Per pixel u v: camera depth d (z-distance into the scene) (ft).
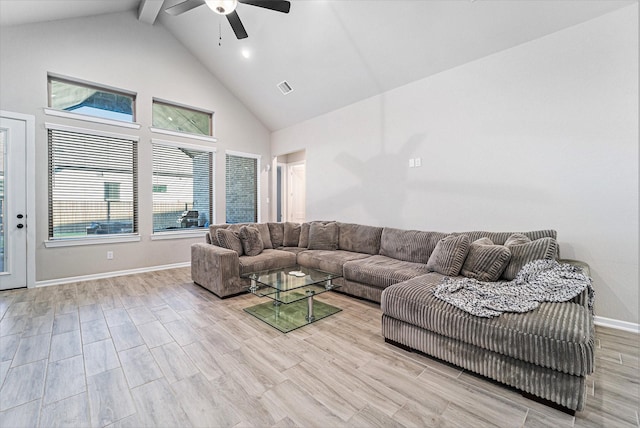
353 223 14.16
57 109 11.73
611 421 4.37
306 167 17.15
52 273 11.72
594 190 7.92
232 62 15.34
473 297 5.98
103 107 13.30
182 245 15.53
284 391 5.11
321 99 15.03
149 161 14.33
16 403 4.75
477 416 4.51
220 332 7.48
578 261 7.71
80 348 6.59
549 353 4.53
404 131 12.26
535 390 4.76
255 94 16.98
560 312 5.02
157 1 12.57
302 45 12.48
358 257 11.50
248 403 4.80
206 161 16.83
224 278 10.15
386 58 11.39
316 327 7.89
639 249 7.36
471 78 10.16
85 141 12.53
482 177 10.02
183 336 7.23
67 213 12.17
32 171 11.20
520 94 9.08
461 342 5.61
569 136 8.25
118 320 8.20
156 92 14.57
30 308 9.07
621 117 7.48
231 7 8.07
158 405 4.74
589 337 4.31
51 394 4.99
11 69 10.76
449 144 10.84
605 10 7.50
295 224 15.01
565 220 8.39
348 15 10.47
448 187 10.93
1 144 10.66
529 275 6.67
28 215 11.15
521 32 8.71
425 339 6.16
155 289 11.30
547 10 8.03
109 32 13.07
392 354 6.42
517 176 9.25
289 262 12.31
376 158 13.42
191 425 4.31
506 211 9.51
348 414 4.55
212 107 16.79
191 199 16.20
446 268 8.02
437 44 10.07
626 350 6.54
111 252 13.19
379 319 8.49
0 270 10.85
